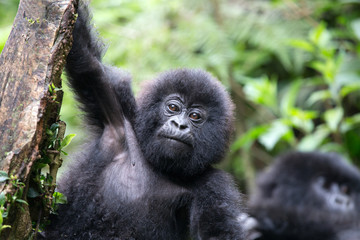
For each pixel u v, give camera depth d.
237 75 25.36
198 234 12.05
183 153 12.58
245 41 26.61
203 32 23.97
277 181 21.02
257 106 26.92
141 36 23.89
